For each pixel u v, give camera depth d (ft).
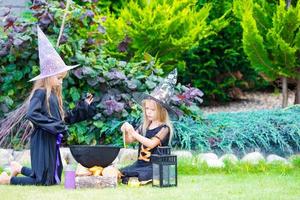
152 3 39.73
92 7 34.12
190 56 44.78
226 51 44.60
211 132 31.45
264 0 40.73
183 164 26.45
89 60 31.86
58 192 20.85
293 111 35.32
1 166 27.63
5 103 31.45
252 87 49.16
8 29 32.17
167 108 23.56
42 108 22.59
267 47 39.86
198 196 19.98
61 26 31.22
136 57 37.17
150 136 23.32
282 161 27.81
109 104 31.04
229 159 27.96
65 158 28.43
